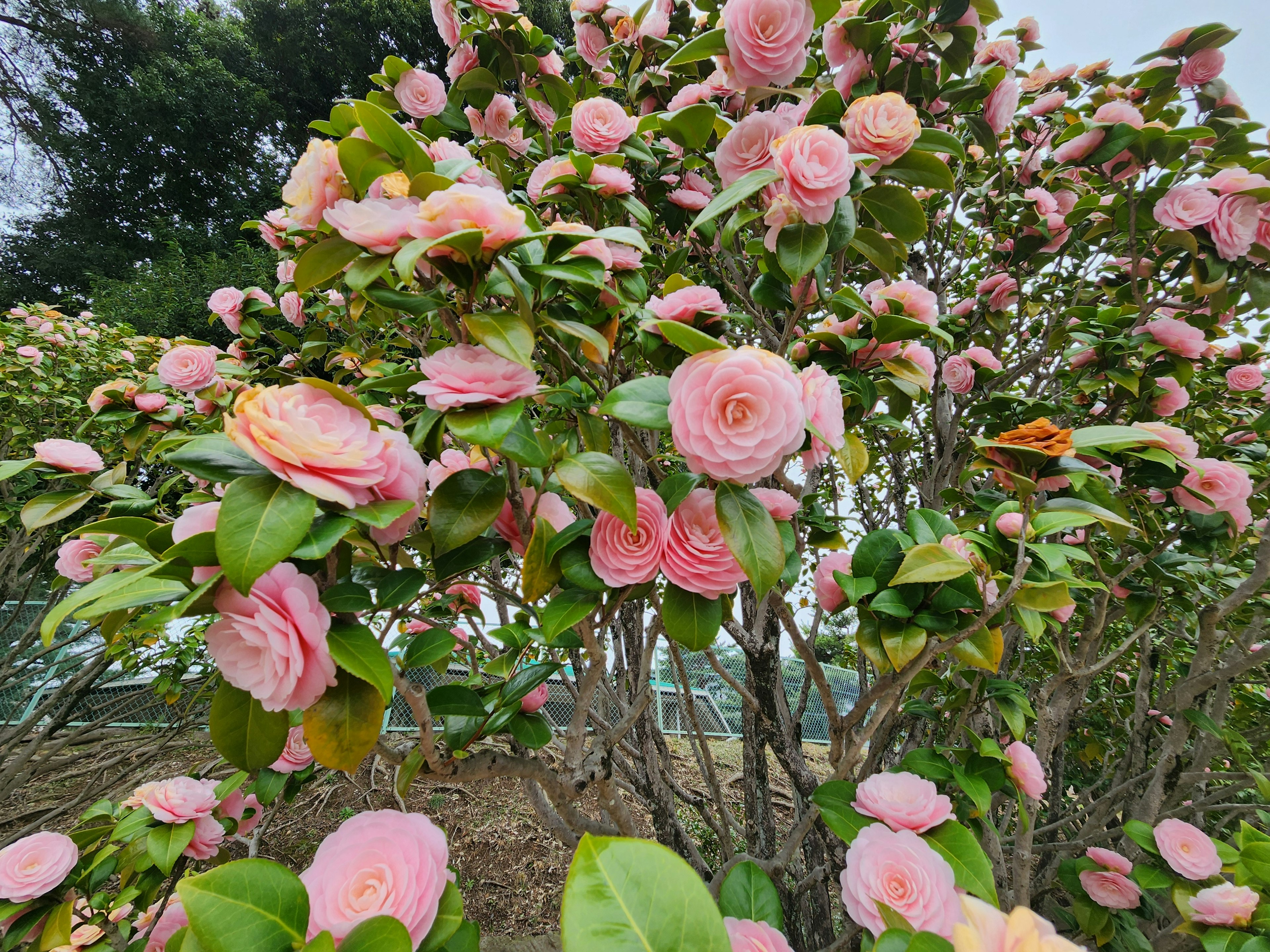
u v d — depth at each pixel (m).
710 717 5.72
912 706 1.92
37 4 11.12
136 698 5.05
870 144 1.36
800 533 1.59
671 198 1.95
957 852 1.17
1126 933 1.70
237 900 0.75
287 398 0.81
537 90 2.26
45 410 4.31
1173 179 2.01
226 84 11.09
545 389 1.13
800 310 1.45
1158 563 1.93
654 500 1.06
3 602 4.05
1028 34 2.53
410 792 4.78
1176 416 2.55
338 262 0.99
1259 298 1.94
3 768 3.72
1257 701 2.78
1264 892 1.44
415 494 0.88
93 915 1.56
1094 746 3.15
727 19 1.48
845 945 1.41
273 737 0.81
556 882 3.83
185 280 9.31
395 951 0.70
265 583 0.76
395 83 1.97
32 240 12.30
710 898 0.56
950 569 1.10
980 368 2.34
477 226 0.85
